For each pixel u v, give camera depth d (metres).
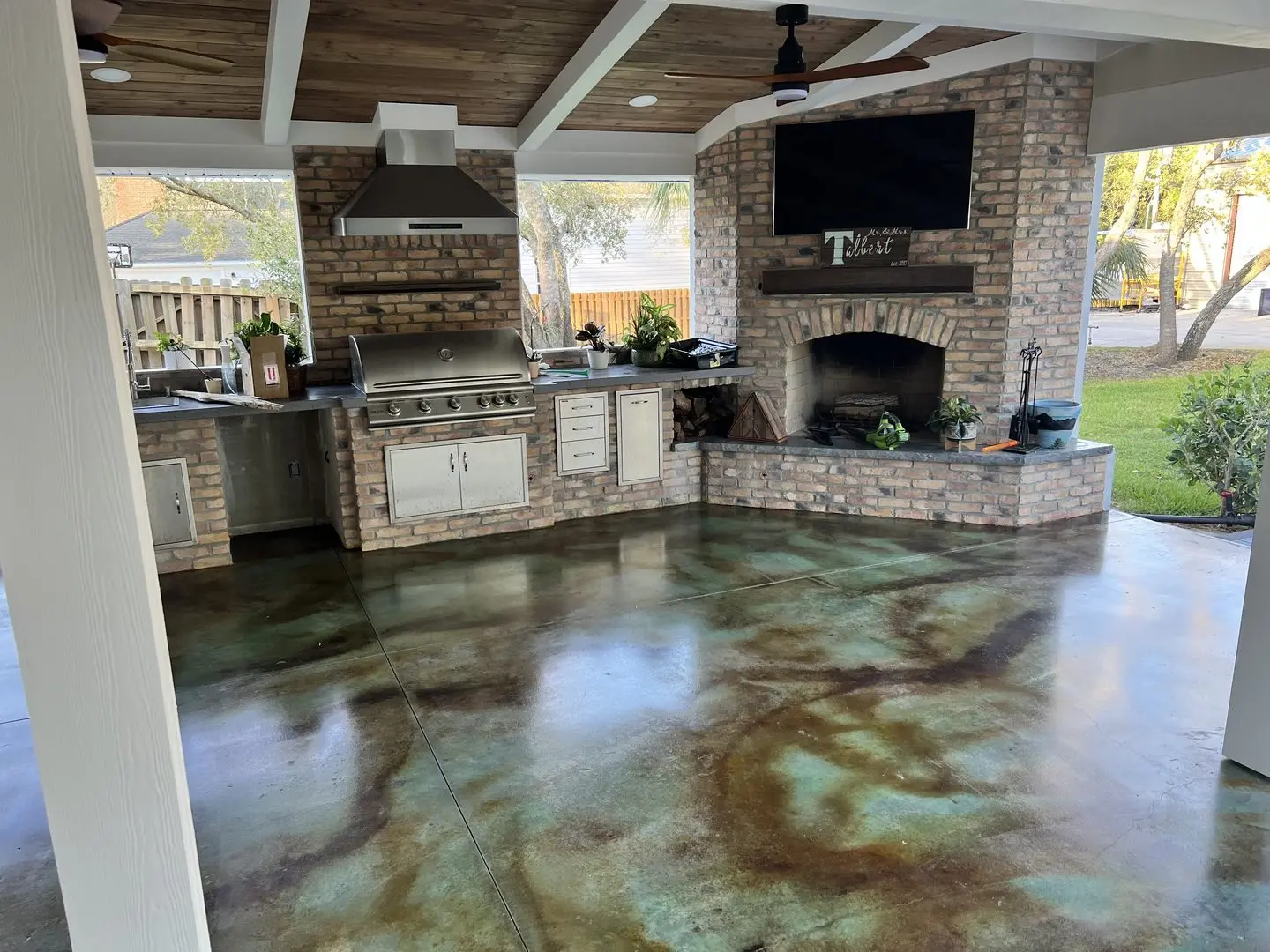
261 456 6.08
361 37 4.56
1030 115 5.31
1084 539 5.55
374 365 5.35
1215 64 4.65
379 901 2.54
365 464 5.52
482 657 4.11
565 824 2.87
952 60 5.44
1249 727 3.07
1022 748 3.25
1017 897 2.50
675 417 6.78
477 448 5.78
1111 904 2.46
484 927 2.43
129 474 1.54
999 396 5.79
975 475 5.81
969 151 5.51
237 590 5.04
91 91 4.90
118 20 4.14
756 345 6.40
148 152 5.30
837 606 4.61
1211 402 6.62
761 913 2.46
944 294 5.78
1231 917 2.41
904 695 3.66
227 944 2.38
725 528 6.00
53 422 1.48
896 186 5.74
